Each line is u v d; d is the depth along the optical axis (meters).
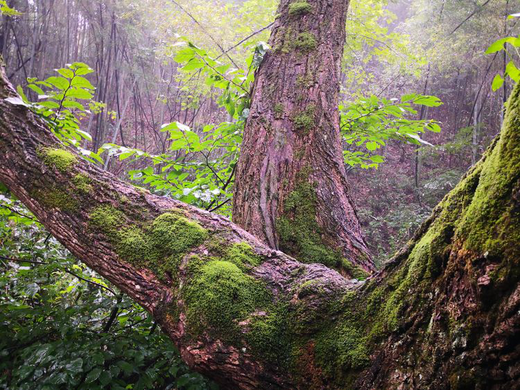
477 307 0.60
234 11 6.93
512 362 0.55
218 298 0.98
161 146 10.59
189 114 10.20
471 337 0.60
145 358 1.78
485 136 9.87
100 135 9.62
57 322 1.79
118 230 1.22
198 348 0.96
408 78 10.70
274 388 0.88
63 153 1.42
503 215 0.59
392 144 12.75
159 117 11.65
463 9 9.03
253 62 2.09
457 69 10.95
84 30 9.91
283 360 0.89
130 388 1.75
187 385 1.70
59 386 1.57
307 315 0.91
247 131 1.94
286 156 1.81
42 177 1.36
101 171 1.41
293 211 1.72
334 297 0.92
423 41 10.24
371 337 0.79
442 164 10.99
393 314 0.76
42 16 9.08
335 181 1.82
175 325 1.03
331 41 2.09
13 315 1.88
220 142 2.32
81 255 1.25
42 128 1.50
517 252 0.55
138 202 1.30
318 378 0.83
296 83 1.95
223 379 0.95
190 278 1.05
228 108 2.29
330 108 1.95
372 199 10.20
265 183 1.78
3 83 1.57
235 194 1.88
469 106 12.25
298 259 1.64
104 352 1.67
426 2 10.81
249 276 1.04
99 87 9.69
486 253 0.59
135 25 9.55
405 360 0.71
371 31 5.57
